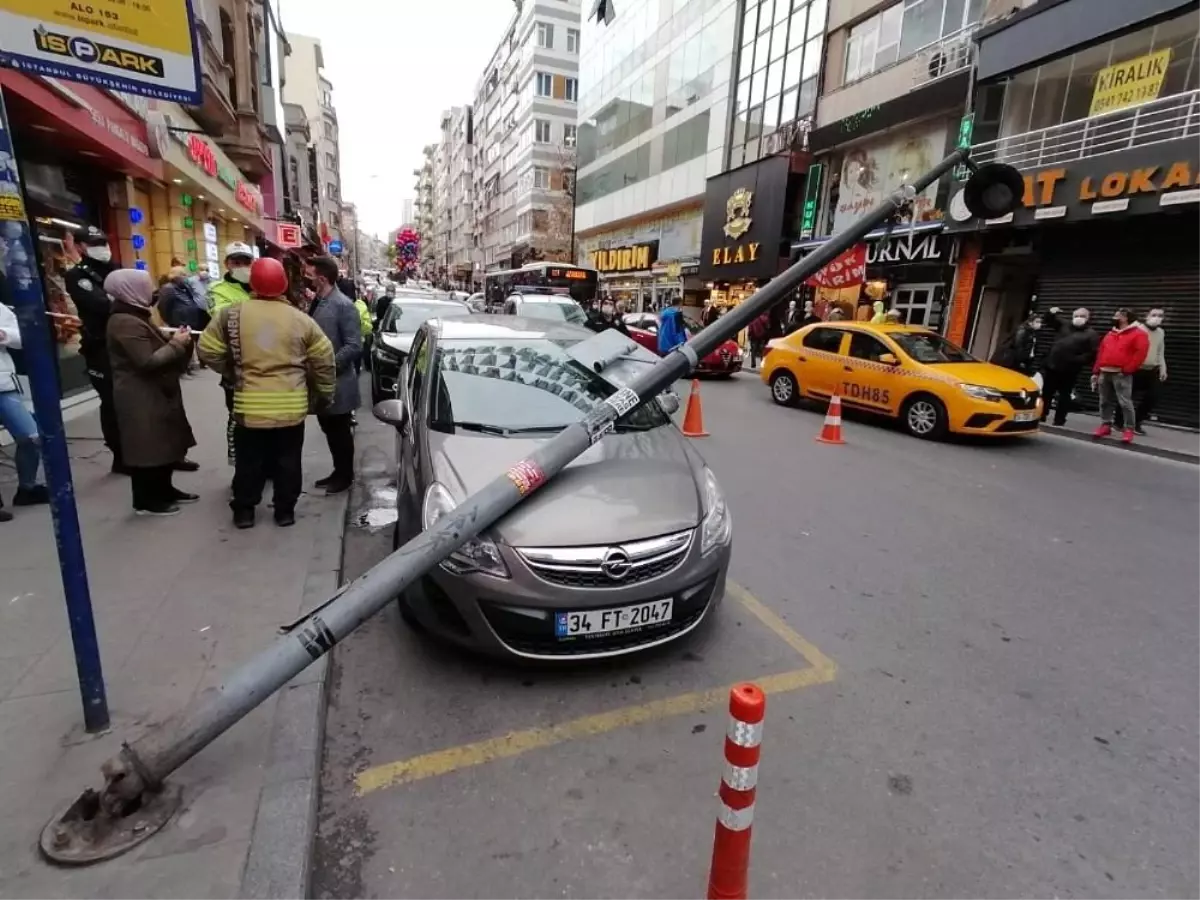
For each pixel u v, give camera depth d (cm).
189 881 185
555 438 299
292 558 390
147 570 368
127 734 237
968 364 920
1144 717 295
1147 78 1067
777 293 349
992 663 335
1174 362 1021
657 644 305
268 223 2506
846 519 546
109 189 1013
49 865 187
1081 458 807
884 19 1711
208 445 637
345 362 504
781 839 222
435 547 254
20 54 195
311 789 223
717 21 2495
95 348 504
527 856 212
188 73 227
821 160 1973
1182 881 211
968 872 212
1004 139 1289
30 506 456
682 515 310
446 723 274
